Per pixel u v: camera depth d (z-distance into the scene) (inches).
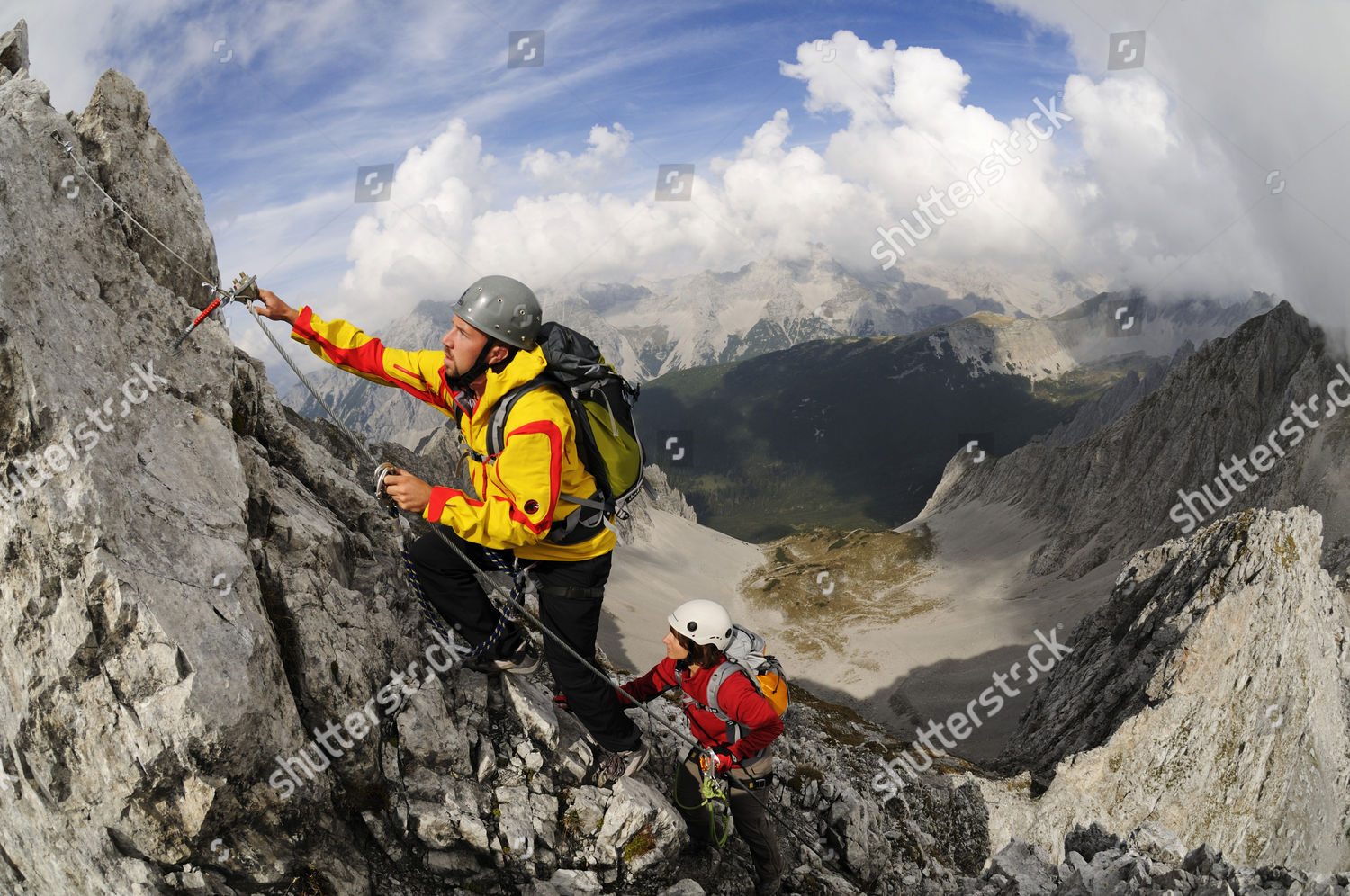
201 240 258.5
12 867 189.6
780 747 457.4
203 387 228.4
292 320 210.7
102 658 170.6
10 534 168.9
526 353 188.2
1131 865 319.9
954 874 415.5
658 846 256.5
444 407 219.0
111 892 177.3
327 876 194.4
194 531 190.1
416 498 184.2
